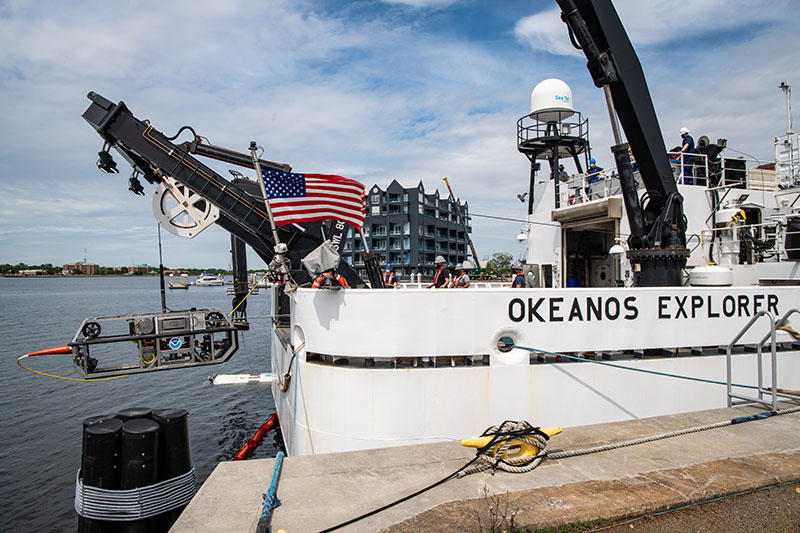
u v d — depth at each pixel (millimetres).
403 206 89750
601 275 13953
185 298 97250
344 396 7172
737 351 8570
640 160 8805
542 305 7426
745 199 12156
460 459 5047
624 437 5605
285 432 9820
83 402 18438
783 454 5102
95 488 6023
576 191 13602
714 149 11789
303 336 7957
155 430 6152
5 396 19375
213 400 18484
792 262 10039
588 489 4316
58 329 41531
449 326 7125
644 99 8586
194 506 4066
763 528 3861
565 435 5680
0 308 70375
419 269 89438
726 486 4363
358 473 4723
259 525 3586
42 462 12562
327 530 3686
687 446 5344
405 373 7055
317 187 9133
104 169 10992
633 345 7836
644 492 4242
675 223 8719
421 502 4125
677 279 8672
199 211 10703
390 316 7055
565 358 7566
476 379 7207
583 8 8281
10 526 9516
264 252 11227
